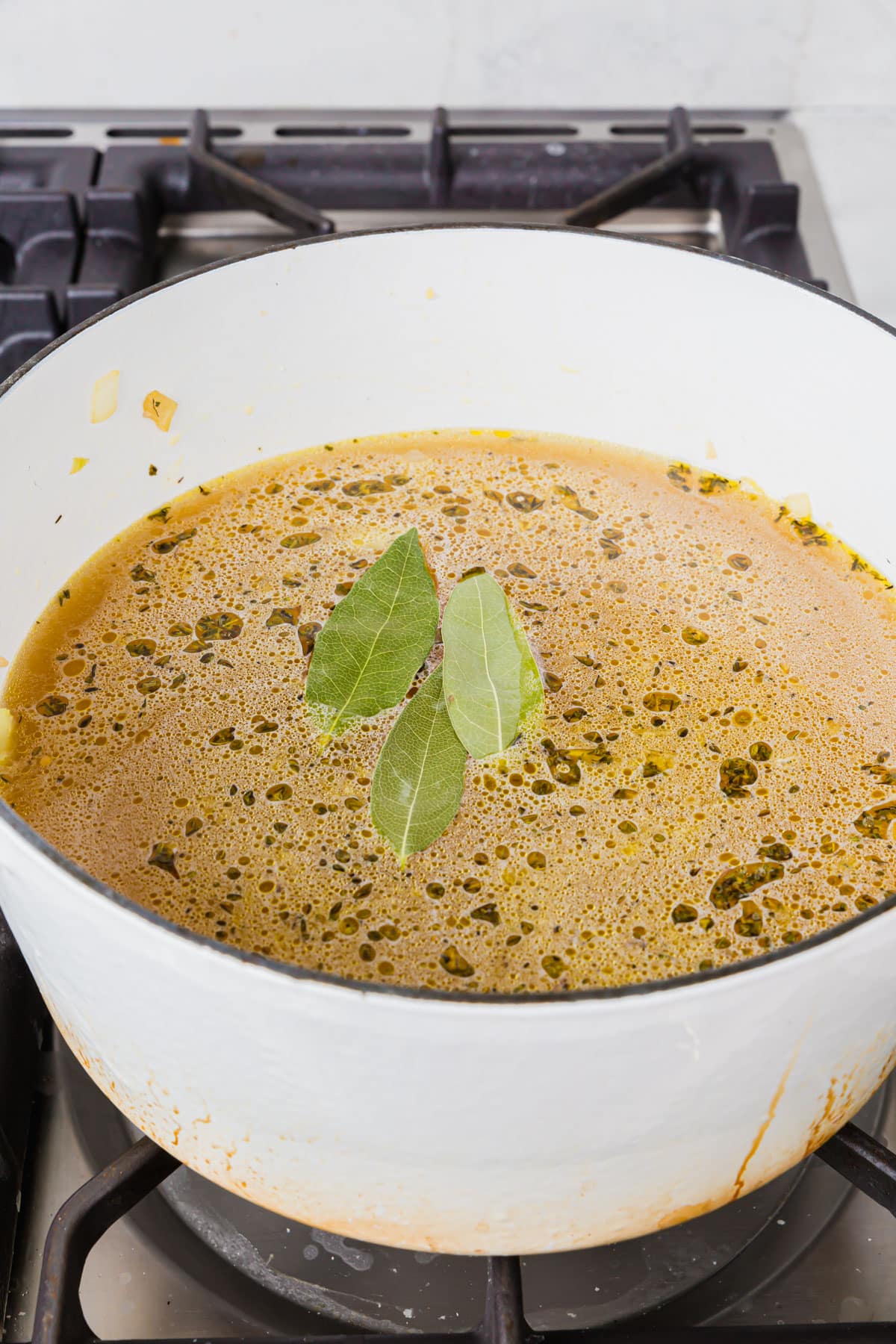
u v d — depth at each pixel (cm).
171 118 92
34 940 44
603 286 59
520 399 63
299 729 53
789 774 53
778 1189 54
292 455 62
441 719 51
